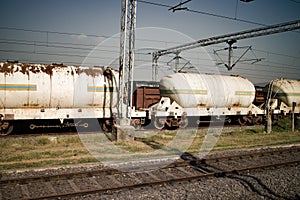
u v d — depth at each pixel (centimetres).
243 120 2194
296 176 844
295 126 2119
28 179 714
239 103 2072
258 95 2556
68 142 1271
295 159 1074
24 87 1408
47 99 1470
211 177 811
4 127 1411
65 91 1491
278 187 745
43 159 966
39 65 1488
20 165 873
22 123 1526
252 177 820
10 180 697
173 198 648
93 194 653
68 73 1525
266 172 877
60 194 624
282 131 1900
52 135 1414
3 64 1404
